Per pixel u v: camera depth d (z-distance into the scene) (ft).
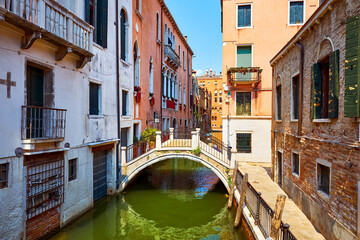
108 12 33.71
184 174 53.72
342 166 16.62
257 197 22.50
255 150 49.98
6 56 17.99
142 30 49.01
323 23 19.89
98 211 30.17
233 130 50.62
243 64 51.08
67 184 24.82
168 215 31.22
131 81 42.63
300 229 20.47
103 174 34.24
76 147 26.43
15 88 18.74
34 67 21.65
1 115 17.60
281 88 33.32
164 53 66.39
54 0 20.92
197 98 123.13
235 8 50.78
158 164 63.62
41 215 21.49
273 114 38.06
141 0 48.19
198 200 36.47
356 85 14.83
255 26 50.26
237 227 26.30
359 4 14.87
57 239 23.04
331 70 17.95
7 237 17.97
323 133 19.80
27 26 17.78
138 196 37.78
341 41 16.92
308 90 23.16
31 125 19.48
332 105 17.76
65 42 21.88
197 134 38.81
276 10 49.83
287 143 30.17
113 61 35.29
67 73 24.99
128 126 41.27
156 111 58.80
